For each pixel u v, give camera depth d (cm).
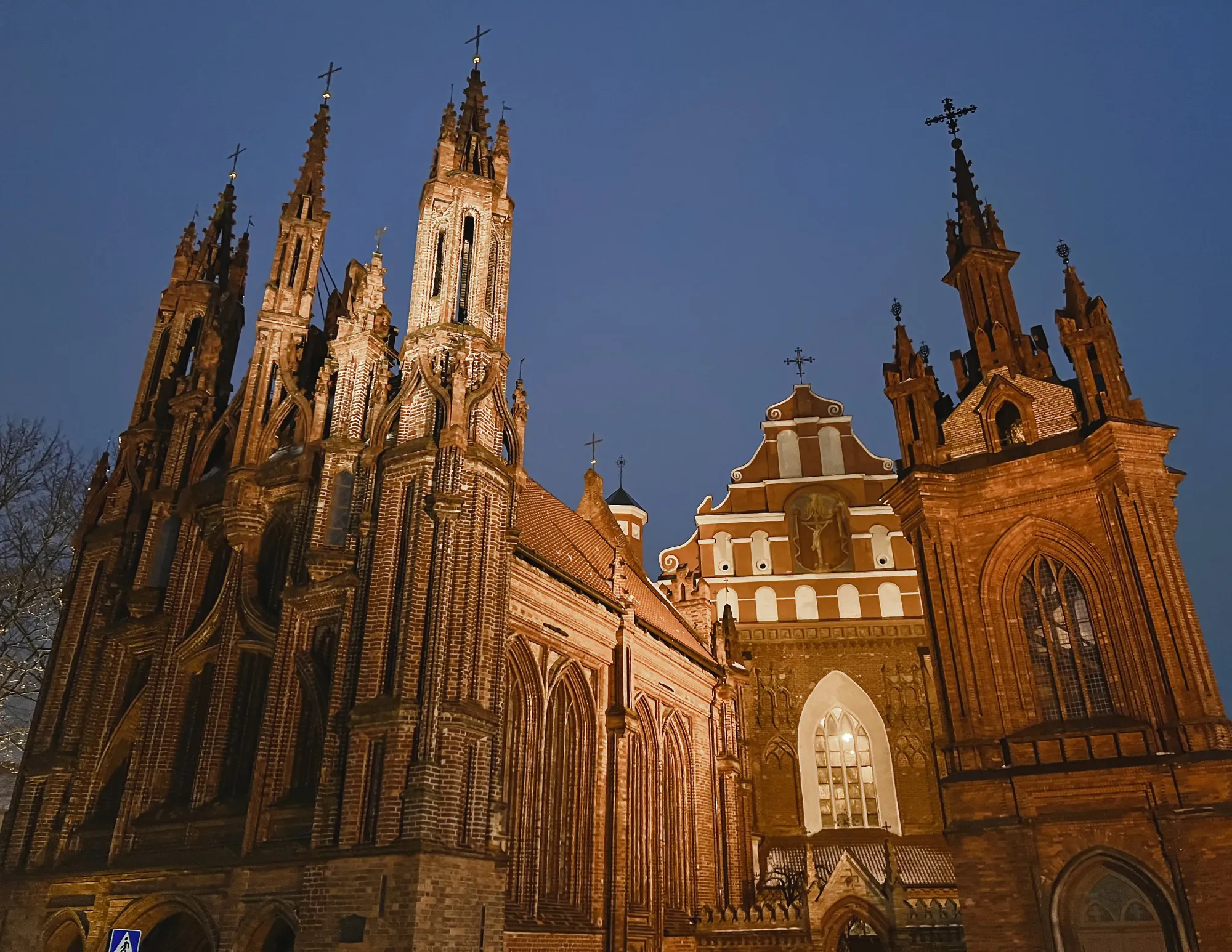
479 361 3198
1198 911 2686
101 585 3762
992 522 3500
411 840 2350
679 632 4997
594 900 3409
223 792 3002
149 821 3017
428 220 3466
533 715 3303
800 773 5212
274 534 3472
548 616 3450
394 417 3203
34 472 4481
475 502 2900
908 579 5678
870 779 5172
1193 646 2980
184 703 3275
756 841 4984
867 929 4159
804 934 3969
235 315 4681
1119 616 3158
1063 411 3572
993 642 3331
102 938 2881
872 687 5366
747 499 6147
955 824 3059
